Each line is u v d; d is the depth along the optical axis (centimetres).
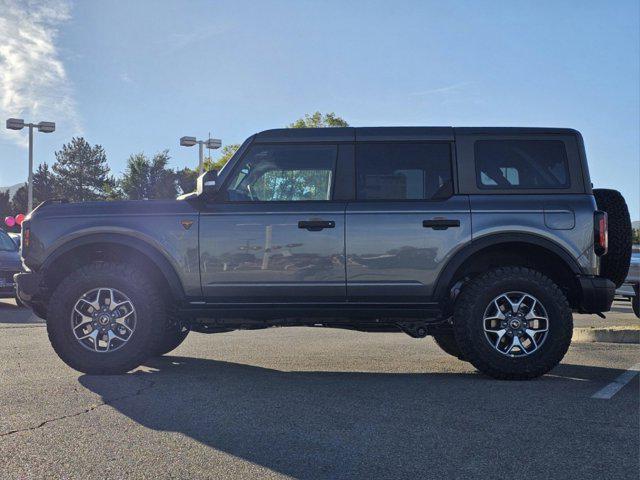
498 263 613
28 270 618
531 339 569
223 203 598
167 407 455
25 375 572
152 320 580
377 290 582
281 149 608
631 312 1470
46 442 373
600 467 335
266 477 321
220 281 588
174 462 341
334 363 665
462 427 407
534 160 598
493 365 562
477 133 604
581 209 582
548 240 577
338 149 604
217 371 604
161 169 8619
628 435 390
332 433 394
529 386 536
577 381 561
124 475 322
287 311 591
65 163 9412
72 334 579
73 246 591
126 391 505
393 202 589
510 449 364
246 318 600
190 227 590
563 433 395
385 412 443
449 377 582
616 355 724
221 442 376
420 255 580
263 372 602
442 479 320
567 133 603
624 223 612
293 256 584
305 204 592
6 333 917
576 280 577
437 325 623
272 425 411
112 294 584
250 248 587
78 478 318
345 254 582
